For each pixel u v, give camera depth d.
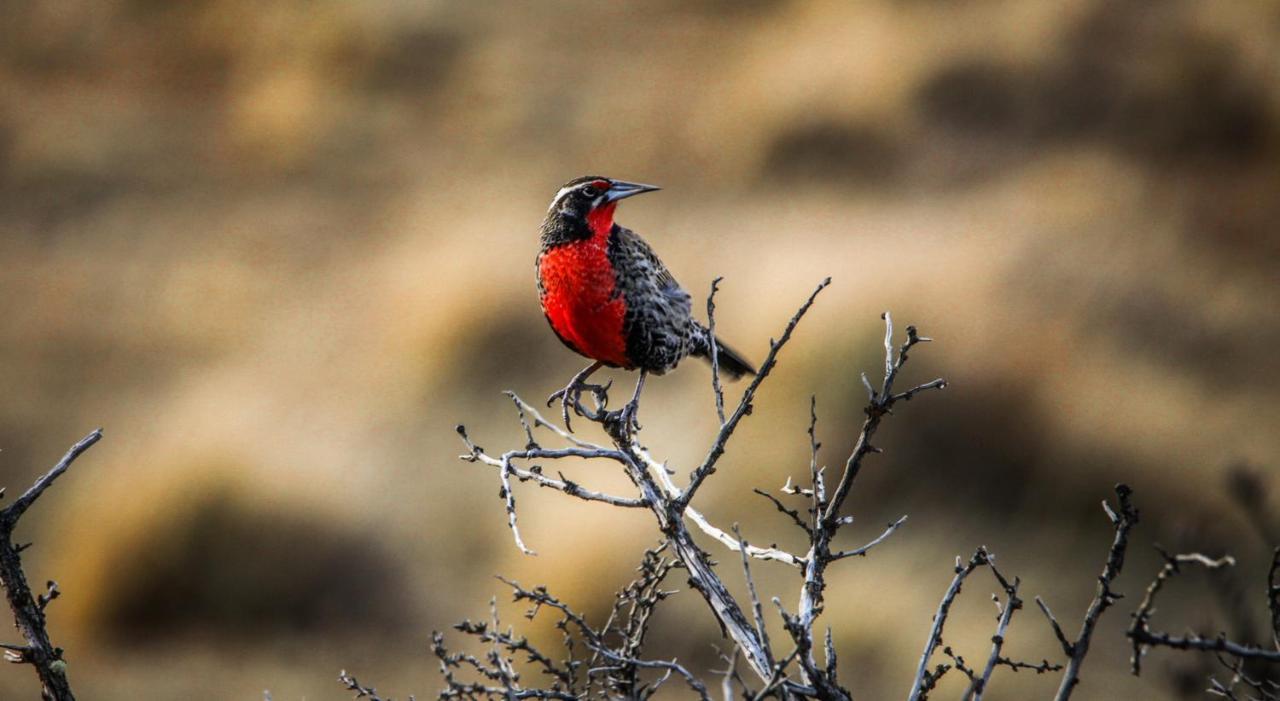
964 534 11.41
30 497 3.73
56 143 23.78
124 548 11.50
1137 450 11.77
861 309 13.41
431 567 11.80
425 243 19.05
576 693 3.91
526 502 12.24
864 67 21.91
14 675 10.56
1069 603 10.32
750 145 21.06
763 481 11.85
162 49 27.02
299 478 12.49
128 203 22.11
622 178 21.27
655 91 23.62
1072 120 21.08
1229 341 14.32
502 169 22.23
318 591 11.52
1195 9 21.75
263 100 24.44
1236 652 2.77
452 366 14.95
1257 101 20.28
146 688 10.55
